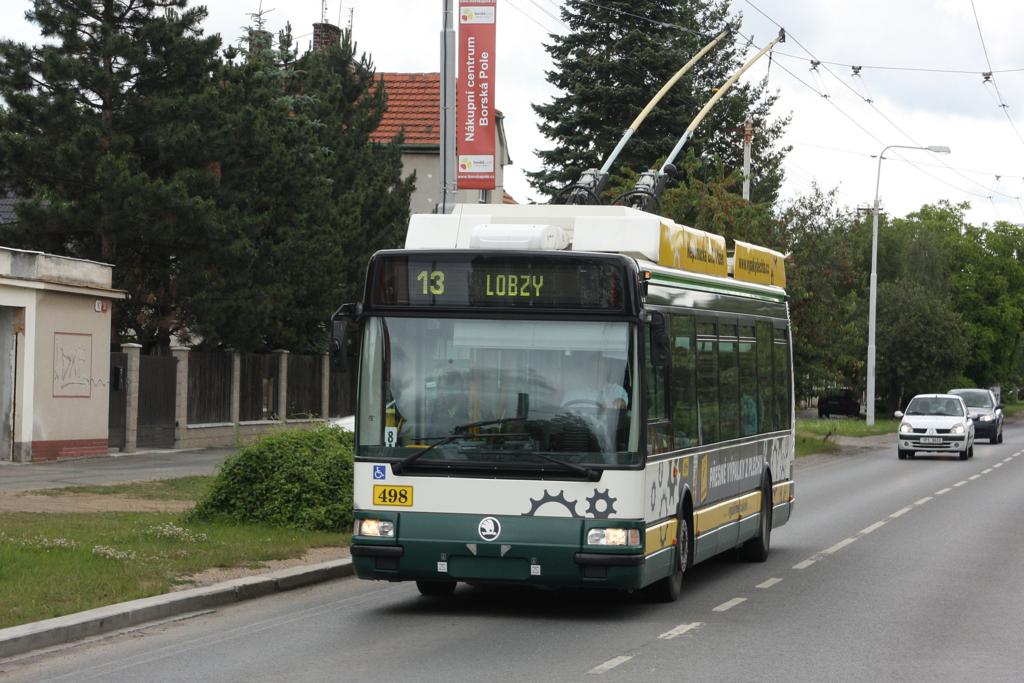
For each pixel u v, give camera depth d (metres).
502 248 13.42
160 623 12.94
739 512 17.30
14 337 31.38
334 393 46.72
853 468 42.09
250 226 38.34
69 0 36.44
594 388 13.09
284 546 17.27
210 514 19.39
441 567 13.07
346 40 52.16
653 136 58.78
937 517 25.42
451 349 13.32
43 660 10.98
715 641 12.16
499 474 13.03
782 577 17.05
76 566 14.45
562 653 11.47
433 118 64.19
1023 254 111.94
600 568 12.84
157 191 35.41
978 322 110.44
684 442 14.71
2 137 35.19
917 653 11.64
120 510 20.47
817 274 46.16
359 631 12.59
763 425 18.83
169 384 37.25
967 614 13.93
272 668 10.69
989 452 52.56
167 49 36.97
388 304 13.48
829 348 47.56
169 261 38.75
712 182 45.16
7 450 31.38
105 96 36.75
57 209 35.66
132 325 39.38
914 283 87.56
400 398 13.33
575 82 59.34
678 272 14.98
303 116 45.47
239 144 38.47
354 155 49.16
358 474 13.33
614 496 12.91
